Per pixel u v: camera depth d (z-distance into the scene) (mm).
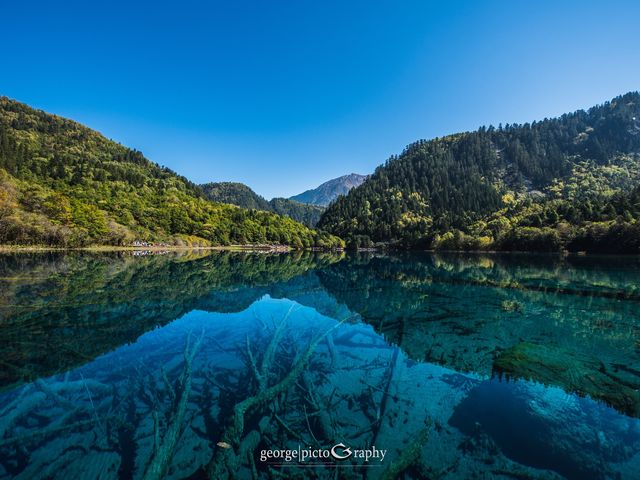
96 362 9750
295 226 147250
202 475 5238
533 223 84875
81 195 100688
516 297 21922
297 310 17625
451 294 23312
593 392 8258
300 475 5258
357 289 25625
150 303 18281
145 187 141750
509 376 9211
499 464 5609
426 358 10664
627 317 16453
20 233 58625
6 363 9586
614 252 59500
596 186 152500
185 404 7312
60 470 5266
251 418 6770
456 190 166250
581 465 5629
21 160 108250
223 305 18375
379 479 5223
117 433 6234
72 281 25500
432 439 6258
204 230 109625
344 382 8695
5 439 5973
